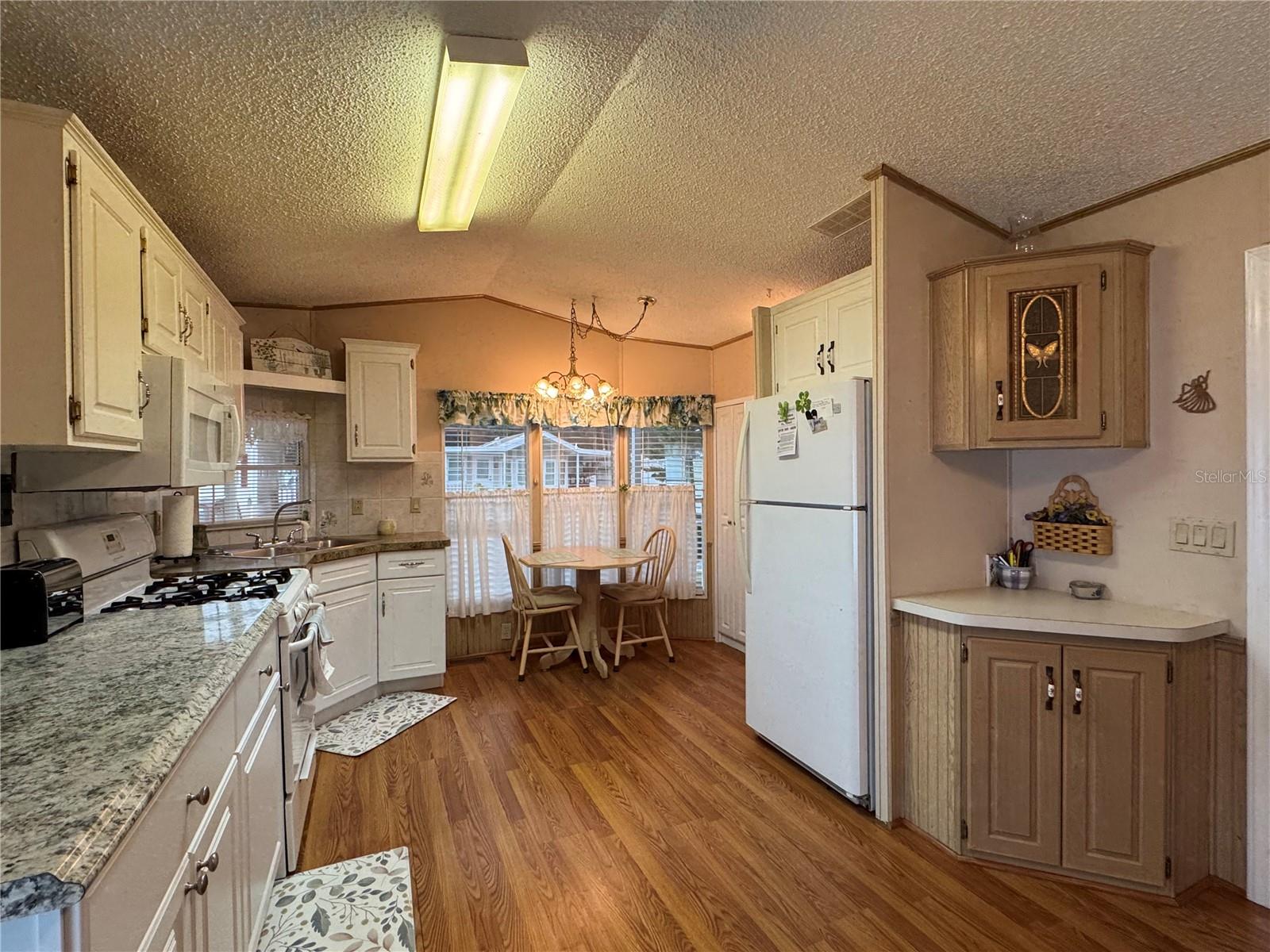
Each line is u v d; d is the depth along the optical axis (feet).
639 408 14.66
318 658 7.41
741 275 10.99
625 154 7.16
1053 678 6.21
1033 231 7.76
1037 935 5.44
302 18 4.52
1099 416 6.53
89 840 2.27
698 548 15.34
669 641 14.23
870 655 7.40
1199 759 6.09
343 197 7.57
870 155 6.82
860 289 8.04
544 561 12.20
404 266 10.69
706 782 8.13
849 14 4.85
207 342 7.83
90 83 4.96
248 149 6.23
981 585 7.93
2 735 3.11
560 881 6.15
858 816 7.33
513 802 7.63
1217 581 6.23
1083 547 7.25
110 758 2.87
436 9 4.63
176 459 5.75
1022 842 6.34
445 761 8.73
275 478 11.51
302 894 5.95
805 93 5.88
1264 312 5.81
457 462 13.38
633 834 6.97
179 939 3.21
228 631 4.98
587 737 9.52
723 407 14.74
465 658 13.44
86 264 4.46
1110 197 7.13
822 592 7.80
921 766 7.01
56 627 4.83
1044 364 6.70
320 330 12.21
